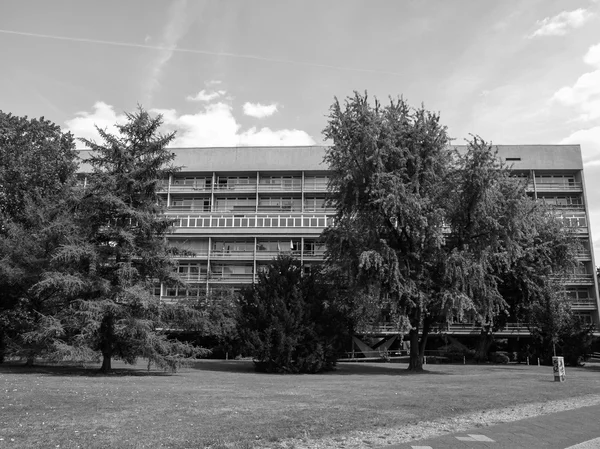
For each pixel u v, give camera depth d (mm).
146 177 27000
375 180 29688
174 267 27328
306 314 30516
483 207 30203
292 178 71188
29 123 37344
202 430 8820
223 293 47594
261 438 8445
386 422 10172
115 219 26281
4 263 26812
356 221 31188
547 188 68000
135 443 7773
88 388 15789
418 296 29531
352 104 32000
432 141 30891
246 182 71625
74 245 24625
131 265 25609
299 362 29141
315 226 63219
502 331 59219
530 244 39219
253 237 64188
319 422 9867
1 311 28859
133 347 25344
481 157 30406
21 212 33344
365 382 21562
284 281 31969
